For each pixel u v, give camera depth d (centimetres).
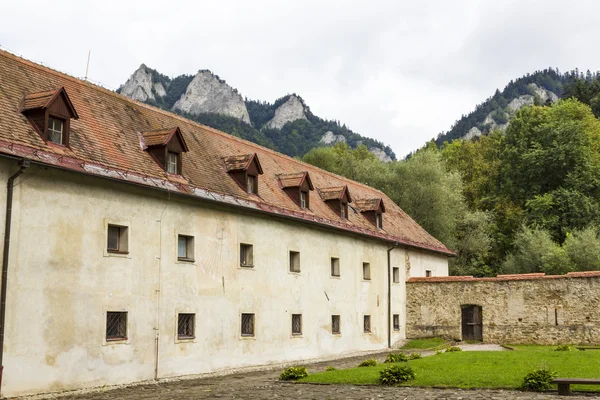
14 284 1638
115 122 2309
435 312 3925
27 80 2052
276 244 2822
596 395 1514
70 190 1834
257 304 2650
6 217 1636
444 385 1694
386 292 3850
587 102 9406
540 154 6475
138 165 2161
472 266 6131
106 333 1922
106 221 1947
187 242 2322
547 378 1600
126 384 1958
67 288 1792
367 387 1748
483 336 3653
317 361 2972
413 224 4769
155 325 2103
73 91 2250
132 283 2025
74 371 1788
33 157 1689
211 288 2386
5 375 1589
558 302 3475
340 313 3319
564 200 6153
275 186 3088
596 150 6962
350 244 3500
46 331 1714
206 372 2311
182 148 2375
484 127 19275
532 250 5519
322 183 3822
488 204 7081
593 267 5044
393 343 3838
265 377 2194
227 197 2506
